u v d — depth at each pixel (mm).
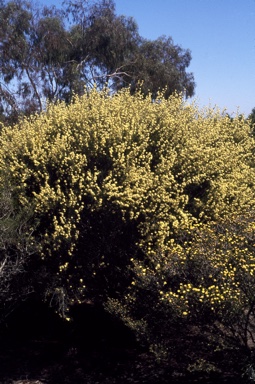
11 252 6387
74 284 6797
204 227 6074
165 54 27109
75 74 23812
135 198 6648
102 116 7266
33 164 7027
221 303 5078
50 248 6617
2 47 23812
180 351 5688
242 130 9688
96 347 7445
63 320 7707
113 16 25141
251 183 8242
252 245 5504
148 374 6520
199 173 7281
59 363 7160
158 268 5633
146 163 6949
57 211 6660
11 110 24078
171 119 7586
